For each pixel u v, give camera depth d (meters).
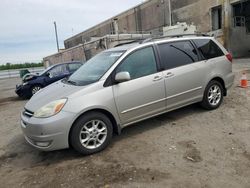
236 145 4.47
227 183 3.45
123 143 4.92
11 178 4.12
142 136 5.16
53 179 3.91
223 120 5.61
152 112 5.23
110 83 4.75
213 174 3.67
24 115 4.76
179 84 5.51
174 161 4.10
